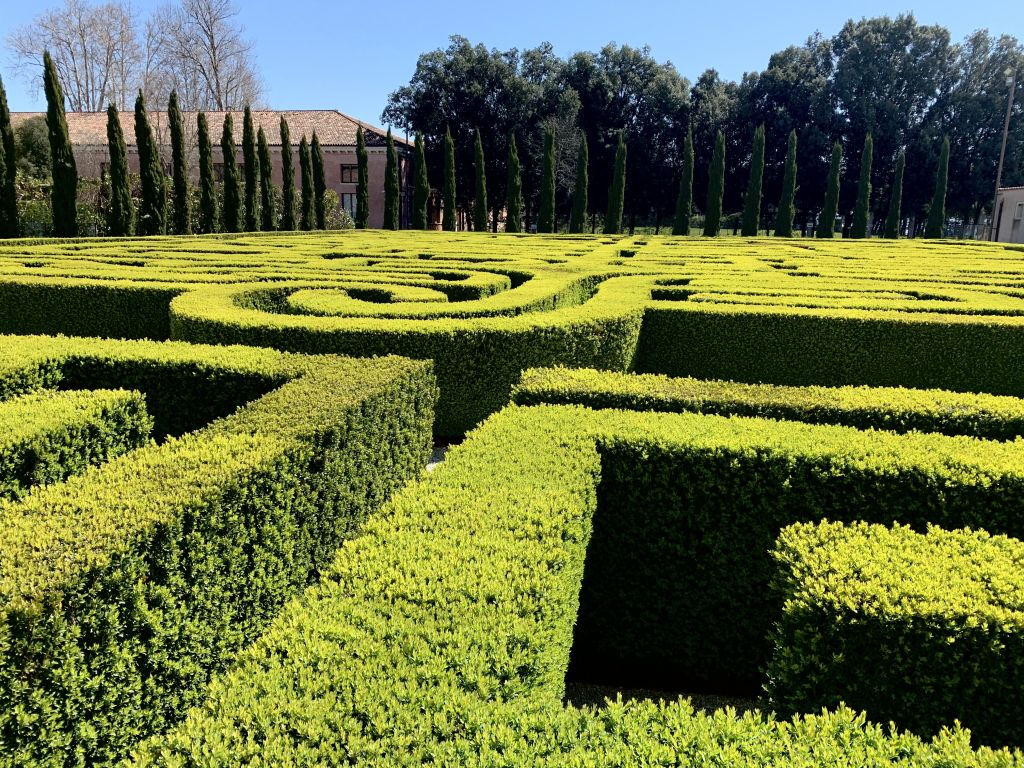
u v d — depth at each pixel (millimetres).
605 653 4047
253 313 7312
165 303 9086
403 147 42312
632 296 9055
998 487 3336
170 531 2729
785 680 2445
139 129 24000
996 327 7543
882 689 2348
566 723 1784
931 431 4324
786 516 3598
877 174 45094
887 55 44594
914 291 9945
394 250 16922
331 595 2316
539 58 47094
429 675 1920
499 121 45031
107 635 2455
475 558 2539
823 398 4547
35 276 10039
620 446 3756
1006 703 2262
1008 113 35719
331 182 41969
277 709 1775
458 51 44906
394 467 5180
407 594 2311
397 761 1634
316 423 3959
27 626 2160
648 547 3838
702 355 8469
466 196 47594
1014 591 2389
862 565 2566
